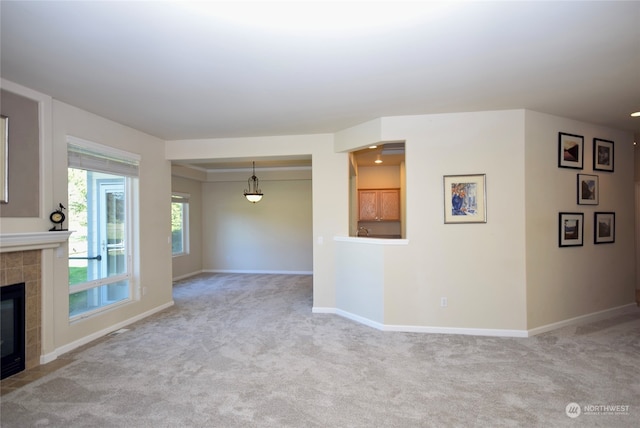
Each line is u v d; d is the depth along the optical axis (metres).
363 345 3.66
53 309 3.39
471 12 1.99
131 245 4.66
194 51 2.44
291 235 8.77
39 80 2.94
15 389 2.76
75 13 1.96
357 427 2.25
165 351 3.54
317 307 4.99
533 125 3.96
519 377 2.90
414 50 2.46
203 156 5.20
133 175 4.59
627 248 4.91
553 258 4.12
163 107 3.69
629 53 2.52
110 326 4.16
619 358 3.26
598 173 4.55
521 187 3.89
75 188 3.83
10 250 2.93
